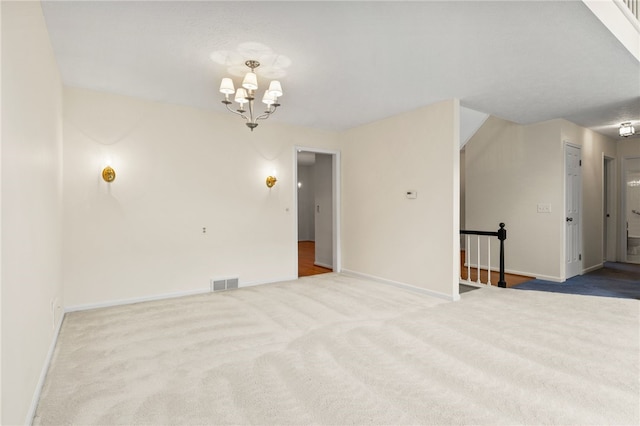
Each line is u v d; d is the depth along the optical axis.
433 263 4.23
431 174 4.25
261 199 4.98
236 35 2.57
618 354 2.54
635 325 3.14
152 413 1.88
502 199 5.62
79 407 1.93
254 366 2.41
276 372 2.32
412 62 3.03
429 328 3.10
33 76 2.08
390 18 2.33
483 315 3.46
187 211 4.38
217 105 4.36
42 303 2.30
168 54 2.89
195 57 2.95
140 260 4.05
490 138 5.78
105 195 3.84
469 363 2.42
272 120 5.02
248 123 3.38
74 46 2.75
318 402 1.97
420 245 4.40
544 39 2.61
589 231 5.79
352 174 5.56
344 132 5.72
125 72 3.28
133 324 3.25
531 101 4.15
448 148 4.04
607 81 3.48
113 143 3.89
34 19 2.08
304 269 6.16
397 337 2.90
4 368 1.44
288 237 5.24
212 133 4.57
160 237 4.18
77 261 3.68
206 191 4.52
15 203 1.66
